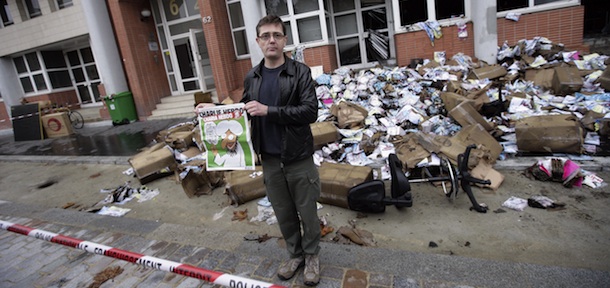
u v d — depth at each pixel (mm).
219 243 3191
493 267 2438
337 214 3635
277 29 2137
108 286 2748
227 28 9906
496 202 3521
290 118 2109
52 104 11453
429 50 8195
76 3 11281
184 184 4520
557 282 2242
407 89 6562
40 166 7367
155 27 11461
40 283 2916
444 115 5633
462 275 2393
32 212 4480
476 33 7676
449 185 3934
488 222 3201
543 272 2340
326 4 9570
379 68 7953
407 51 8383
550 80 6098
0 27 13328
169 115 10734
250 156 2457
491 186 3752
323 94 6840
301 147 2230
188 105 10914
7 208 4707
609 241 2742
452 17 7988
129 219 3938
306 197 2344
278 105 2195
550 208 3283
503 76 6660
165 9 11266
